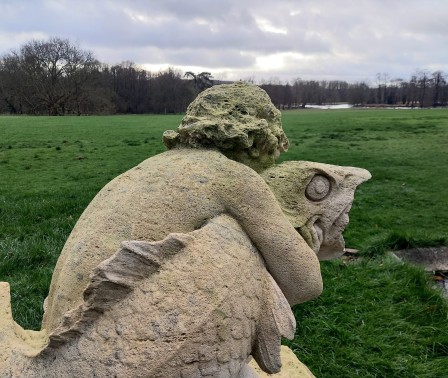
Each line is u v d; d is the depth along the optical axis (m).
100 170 9.55
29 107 39.97
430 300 3.77
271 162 1.68
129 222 1.38
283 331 1.43
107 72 43.03
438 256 4.91
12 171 9.37
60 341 1.25
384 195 7.90
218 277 1.30
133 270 1.25
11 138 15.16
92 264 1.34
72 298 1.34
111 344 1.21
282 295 1.44
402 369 2.97
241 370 1.55
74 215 5.88
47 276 4.03
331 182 1.67
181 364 1.24
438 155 12.05
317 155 12.07
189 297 1.26
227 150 1.57
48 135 16.38
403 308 3.64
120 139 15.24
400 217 6.62
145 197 1.42
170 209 1.40
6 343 1.40
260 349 1.45
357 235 5.73
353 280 4.09
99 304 1.24
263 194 1.47
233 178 1.46
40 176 8.85
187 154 1.54
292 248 1.46
